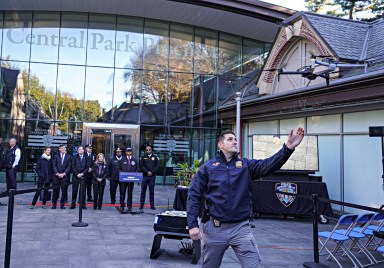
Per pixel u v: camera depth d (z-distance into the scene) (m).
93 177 11.07
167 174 18.58
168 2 18.16
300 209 10.10
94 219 9.43
